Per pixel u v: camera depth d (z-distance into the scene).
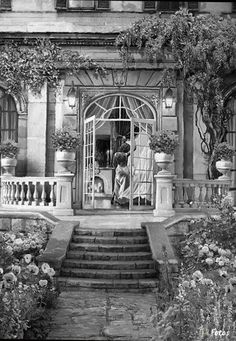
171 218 11.84
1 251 8.24
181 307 5.35
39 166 16.62
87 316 7.29
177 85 16.61
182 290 5.98
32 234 10.88
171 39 16.12
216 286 6.12
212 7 16.78
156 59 16.39
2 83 16.73
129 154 17.20
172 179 13.98
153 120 16.56
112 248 10.56
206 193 14.59
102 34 16.44
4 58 16.56
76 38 16.50
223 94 16.69
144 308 7.86
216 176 16.06
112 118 17.22
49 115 16.81
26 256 7.70
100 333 6.38
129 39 16.23
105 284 9.29
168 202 13.88
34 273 7.12
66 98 16.59
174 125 16.55
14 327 5.58
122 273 9.62
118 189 17.08
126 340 6.06
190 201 14.74
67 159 14.34
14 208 14.96
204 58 15.84
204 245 9.86
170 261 9.34
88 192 16.45
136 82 16.59
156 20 16.22
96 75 16.61
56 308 7.79
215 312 5.01
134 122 16.22
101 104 16.92
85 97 16.70
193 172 16.58
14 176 16.11
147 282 9.27
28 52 16.64
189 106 16.69
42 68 16.56
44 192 14.73
